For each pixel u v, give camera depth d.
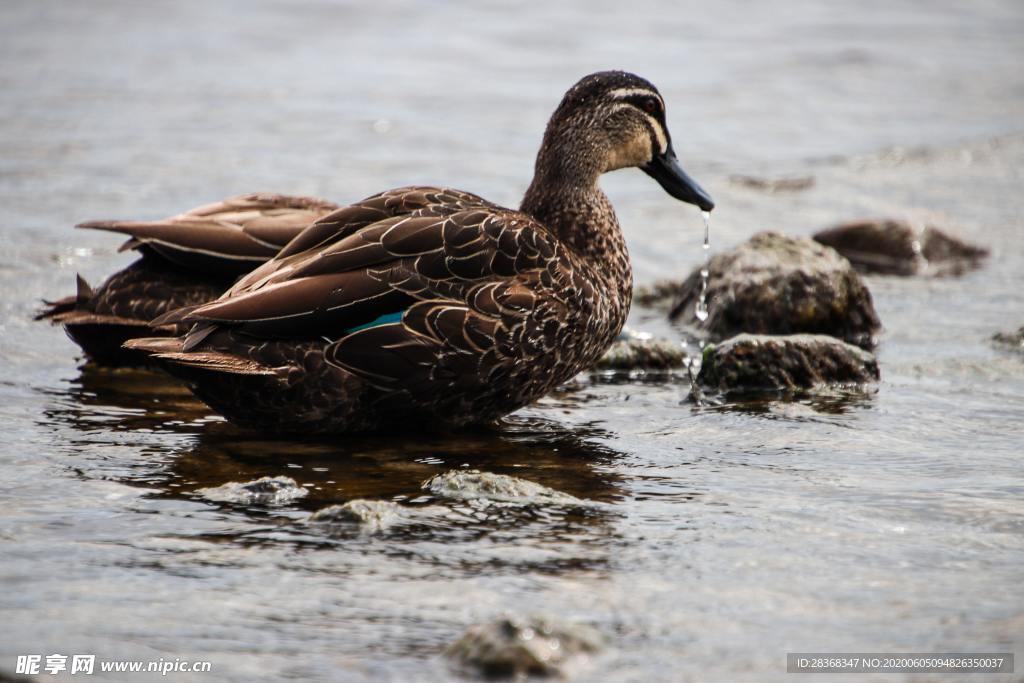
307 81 27.38
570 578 7.87
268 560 8.05
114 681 6.57
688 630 7.17
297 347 9.95
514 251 10.47
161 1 34.03
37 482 9.45
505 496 9.29
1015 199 21.34
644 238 18.73
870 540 8.55
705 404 12.12
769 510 9.14
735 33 34.19
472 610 7.39
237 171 20.69
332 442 10.71
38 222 17.75
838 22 36.22
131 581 7.71
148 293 12.16
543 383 10.83
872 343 14.41
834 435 11.06
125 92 25.61
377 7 35.06
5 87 25.36
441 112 25.27
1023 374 13.05
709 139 24.66
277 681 6.58
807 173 22.69
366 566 8.00
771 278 14.55
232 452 10.36
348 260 10.02
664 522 8.87
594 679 6.60
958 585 7.82
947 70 30.97
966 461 10.30
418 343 10.05
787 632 7.17
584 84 12.17
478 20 34.44
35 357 13.10
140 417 11.32
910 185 22.06
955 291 16.69
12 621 7.16
